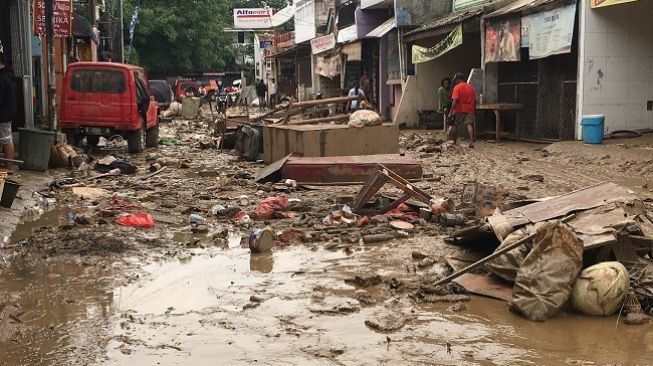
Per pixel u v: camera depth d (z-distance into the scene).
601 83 16.58
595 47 16.41
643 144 14.84
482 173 13.00
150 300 5.64
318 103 16.86
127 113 16.33
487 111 20.73
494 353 4.46
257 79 63.78
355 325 5.02
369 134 13.20
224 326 5.01
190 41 55.47
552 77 17.86
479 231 6.76
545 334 4.79
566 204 6.59
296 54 48.53
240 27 64.75
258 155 15.59
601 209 6.12
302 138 12.91
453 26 21.28
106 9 40.94
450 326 4.97
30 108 17.56
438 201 8.77
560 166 13.78
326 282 6.12
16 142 15.70
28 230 8.15
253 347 4.61
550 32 16.64
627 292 5.15
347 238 7.66
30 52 17.64
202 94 52.12
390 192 10.91
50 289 5.91
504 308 5.33
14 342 4.72
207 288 5.96
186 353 4.51
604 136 16.44
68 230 8.08
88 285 6.04
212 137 21.14
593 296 5.06
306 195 10.80
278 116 23.23
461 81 18.09
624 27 16.39
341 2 37.00
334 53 35.22
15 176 11.64
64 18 19.27
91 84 16.28
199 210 9.41
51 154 13.57
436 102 25.61
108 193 10.93
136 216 8.55
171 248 7.37
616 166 13.02
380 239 7.62
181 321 5.12
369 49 32.88
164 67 55.22
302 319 5.16
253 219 8.90
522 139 19.02
